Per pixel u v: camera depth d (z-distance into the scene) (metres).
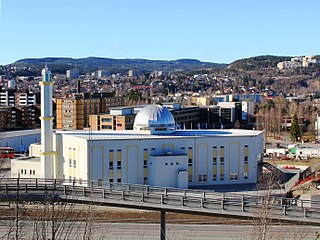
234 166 136.38
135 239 94.38
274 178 130.50
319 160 197.50
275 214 78.12
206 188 130.75
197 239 94.44
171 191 111.75
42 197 87.94
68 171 133.00
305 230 91.12
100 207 112.62
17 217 64.75
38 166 143.00
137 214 110.12
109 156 127.44
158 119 139.50
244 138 136.50
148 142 130.75
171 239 94.50
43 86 135.00
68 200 88.44
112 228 100.88
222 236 96.31
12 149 195.62
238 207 81.88
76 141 129.62
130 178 129.38
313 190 117.56
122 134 138.50
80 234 81.94
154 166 129.38
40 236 65.50
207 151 134.88
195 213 83.94
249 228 101.62
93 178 125.81
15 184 93.69
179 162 131.12
